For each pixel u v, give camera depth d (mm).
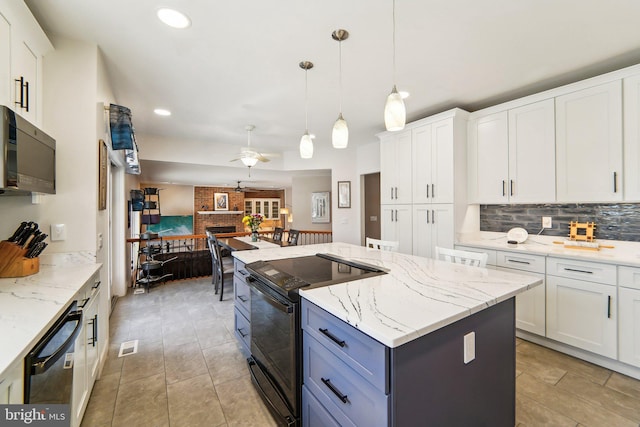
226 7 1660
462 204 3250
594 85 2352
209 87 2795
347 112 3529
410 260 2123
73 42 1983
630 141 2176
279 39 1990
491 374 1322
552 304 2445
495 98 3068
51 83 1928
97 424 1629
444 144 3250
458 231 3209
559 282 2400
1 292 1421
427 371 1047
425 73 2504
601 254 2369
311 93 2949
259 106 3326
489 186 3090
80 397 1556
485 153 3125
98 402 1812
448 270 1794
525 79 2621
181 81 2654
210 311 3406
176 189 10508
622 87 2211
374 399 987
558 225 2850
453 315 1074
